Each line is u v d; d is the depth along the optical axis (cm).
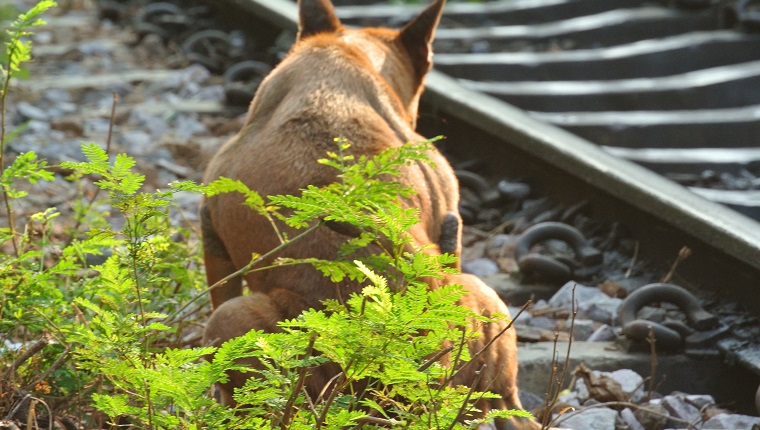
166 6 1250
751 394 553
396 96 491
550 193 758
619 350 559
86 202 727
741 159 930
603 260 670
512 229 746
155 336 395
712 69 1190
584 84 1112
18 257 420
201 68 1096
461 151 843
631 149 998
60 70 1109
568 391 518
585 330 586
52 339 388
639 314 591
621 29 1260
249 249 425
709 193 841
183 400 299
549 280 645
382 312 294
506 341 419
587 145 745
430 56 553
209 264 468
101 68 1122
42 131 896
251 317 388
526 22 1344
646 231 667
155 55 1171
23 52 425
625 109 1080
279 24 1062
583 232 702
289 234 406
